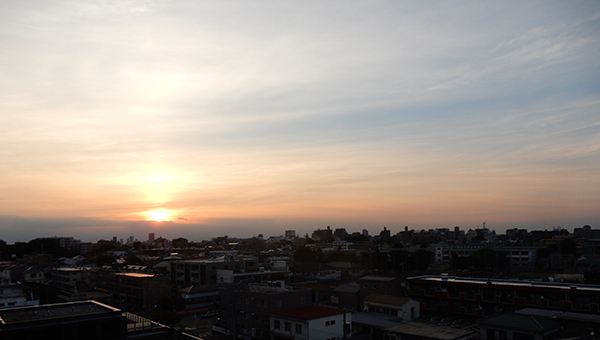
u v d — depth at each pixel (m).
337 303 71.62
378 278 69.75
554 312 48.19
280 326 50.47
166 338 32.62
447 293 61.34
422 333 42.50
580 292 48.97
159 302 74.81
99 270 94.12
